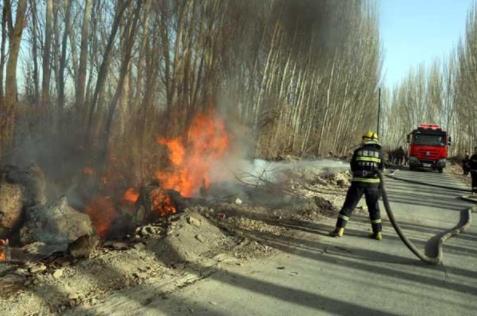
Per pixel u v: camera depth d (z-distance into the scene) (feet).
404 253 22.52
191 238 20.94
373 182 25.11
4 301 13.10
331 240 24.40
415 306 15.44
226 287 16.21
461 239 26.63
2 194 21.76
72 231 22.00
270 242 22.88
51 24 33.40
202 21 45.37
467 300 16.19
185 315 13.64
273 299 15.38
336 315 14.33
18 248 20.10
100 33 37.83
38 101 34.06
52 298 13.76
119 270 16.44
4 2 27.04
